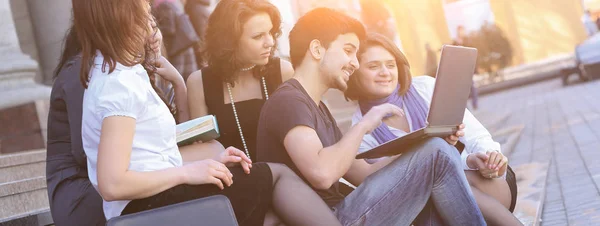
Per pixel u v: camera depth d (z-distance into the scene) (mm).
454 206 2990
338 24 3227
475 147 3793
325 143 3148
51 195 3225
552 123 13523
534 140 11320
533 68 34938
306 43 3230
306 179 3070
